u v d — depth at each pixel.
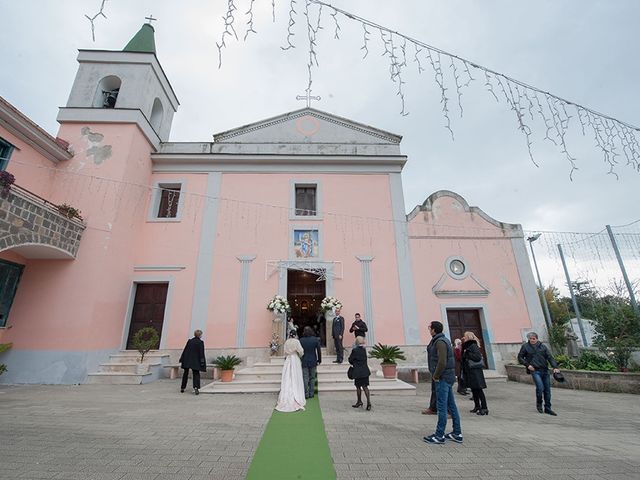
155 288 11.45
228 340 10.79
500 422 5.22
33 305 9.18
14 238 7.73
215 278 11.47
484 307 11.38
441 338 4.50
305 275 12.98
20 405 6.10
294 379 6.33
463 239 12.23
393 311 11.27
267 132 13.88
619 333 9.18
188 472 3.24
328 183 12.95
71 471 3.23
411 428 4.80
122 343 10.57
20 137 9.03
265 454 3.74
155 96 12.96
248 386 8.06
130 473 3.20
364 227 12.30
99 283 9.59
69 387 8.28
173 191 12.30
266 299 11.31
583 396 7.71
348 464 3.45
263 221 12.25
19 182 9.05
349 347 10.70
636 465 3.42
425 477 3.15
